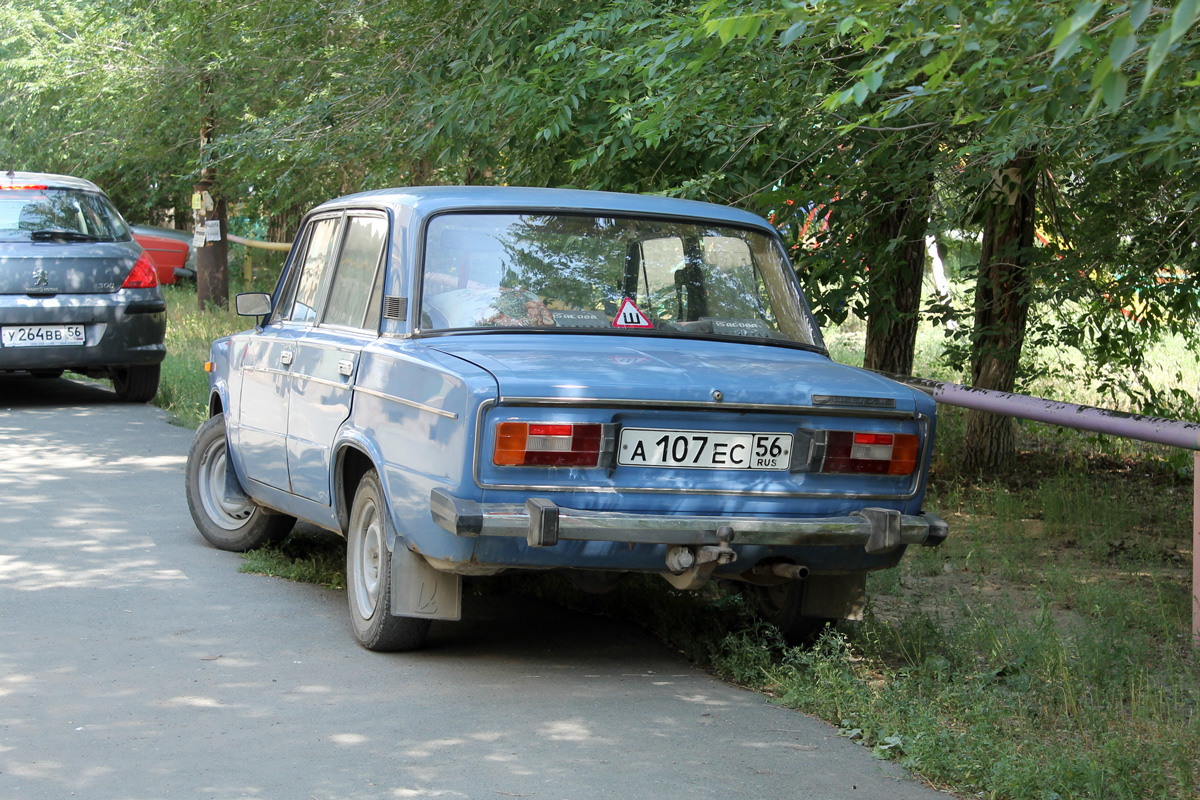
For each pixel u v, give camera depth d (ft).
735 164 26.99
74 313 42.50
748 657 17.93
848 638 19.51
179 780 13.41
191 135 67.87
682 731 15.40
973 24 12.67
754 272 19.99
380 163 39.52
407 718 15.53
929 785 13.97
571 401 15.55
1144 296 33.12
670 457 16.10
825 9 12.96
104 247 43.68
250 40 46.21
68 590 21.29
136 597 20.99
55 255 42.45
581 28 26.81
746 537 15.90
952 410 44.21
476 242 18.62
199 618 19.86
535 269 18.62
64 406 44.47
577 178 29.91
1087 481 34.45
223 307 76.95
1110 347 36.58
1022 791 13.53
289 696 16.28
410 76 35.78
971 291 36.68
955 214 29.01
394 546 17.47
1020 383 37.78
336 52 43.57
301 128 41.81
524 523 15.38
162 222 112.16
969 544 27.30
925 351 60.34
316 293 21.47
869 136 25.57
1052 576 24.03
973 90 14.92
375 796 13.08
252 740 14.65
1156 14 13.66
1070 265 30.58
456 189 19.67
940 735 14.74
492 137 33.35
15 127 78.43
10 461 33.42
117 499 29.12
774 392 16.35
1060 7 12.00
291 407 21.06
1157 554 26.73
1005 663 18.15
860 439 16.76
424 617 17.40
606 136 27.81
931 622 19.72
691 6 25.43
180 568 23.07
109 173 84.12
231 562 23.75
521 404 15.48
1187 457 35.37
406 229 18.66
